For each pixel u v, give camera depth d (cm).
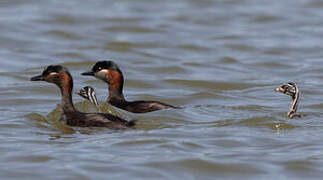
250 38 3484
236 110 2064
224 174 1486
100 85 2516
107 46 3272
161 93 2419
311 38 3488
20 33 3469
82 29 3588
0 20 3691
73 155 1573
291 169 1507
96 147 1633
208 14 4009
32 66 2845
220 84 2595
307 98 2311
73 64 2898
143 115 1948
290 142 1692
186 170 1501
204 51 3241
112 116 1839
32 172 1465
